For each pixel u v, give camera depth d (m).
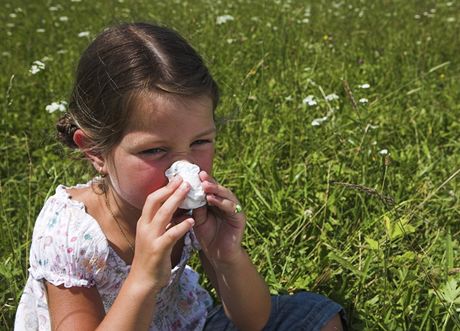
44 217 1.43
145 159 1.33
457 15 5.14
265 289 1.49
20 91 3.27
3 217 1.97
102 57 1.34
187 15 4.76
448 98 3.02
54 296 1.41
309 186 2.09
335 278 1.78
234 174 2.22
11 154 2.56
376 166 2.14
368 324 1.63
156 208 1.32
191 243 1.50
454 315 1.58
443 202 2.05
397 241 1.83
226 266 1.45
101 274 1.42
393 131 2.59
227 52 3.63
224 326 1.56
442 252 1.84
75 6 5.81
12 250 1.80
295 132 2.55
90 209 1.42
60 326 1.39
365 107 2.71
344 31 4.40
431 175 2.23
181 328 1.57
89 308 1.40
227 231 1.43
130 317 1.32
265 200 2.05
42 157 2.47
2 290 1.77
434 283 1.68
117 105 1.32
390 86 3.17
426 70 3.52
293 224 1.96
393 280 1.73
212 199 1.36
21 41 4.54
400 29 4.57
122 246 1.42
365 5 5.66
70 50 4.10
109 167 1.36
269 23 4.36
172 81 1.31
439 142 2.62
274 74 3.27
